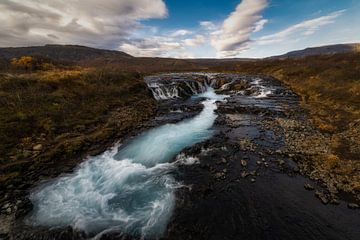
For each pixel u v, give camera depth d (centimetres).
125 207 964
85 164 1330
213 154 1424
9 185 1080
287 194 1005
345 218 848
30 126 1608
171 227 842
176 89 3609
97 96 2475
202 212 912
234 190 1047
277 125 1975
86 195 1046
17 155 1312
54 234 815
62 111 1905
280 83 4141
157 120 2214
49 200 1008
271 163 1292
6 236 802
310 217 860
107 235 813
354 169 1157
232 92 3869
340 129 1759
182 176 1189
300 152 1409
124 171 1258
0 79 2095
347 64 3681
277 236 778
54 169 1261
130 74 3709
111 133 1766
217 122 2114
